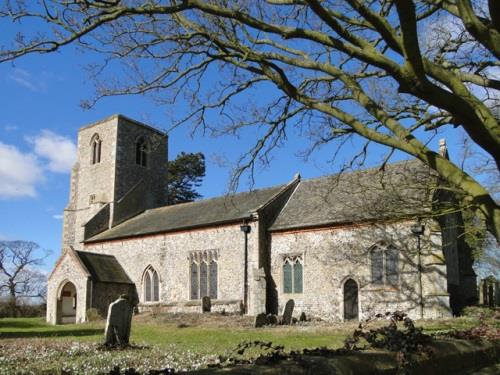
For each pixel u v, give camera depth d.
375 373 4.86
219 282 28.80
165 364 10.37
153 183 42.94
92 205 39.50
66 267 31.95
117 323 14.00
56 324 29.81
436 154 7.98
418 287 21.80
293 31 8.16
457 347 6.70
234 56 9.68
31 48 8.21
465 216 19.38
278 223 28.03
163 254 32.12
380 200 17.17
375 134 8.48
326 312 24.86
